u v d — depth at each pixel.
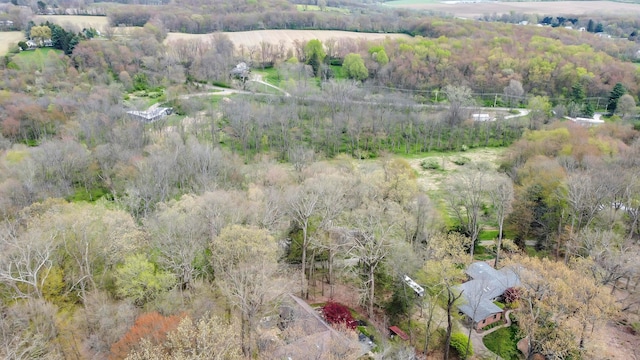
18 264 55.03
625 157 100.06
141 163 99.62
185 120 141.38
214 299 58.84
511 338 66.44
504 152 133.25
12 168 95.12
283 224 75.88
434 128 148.50
